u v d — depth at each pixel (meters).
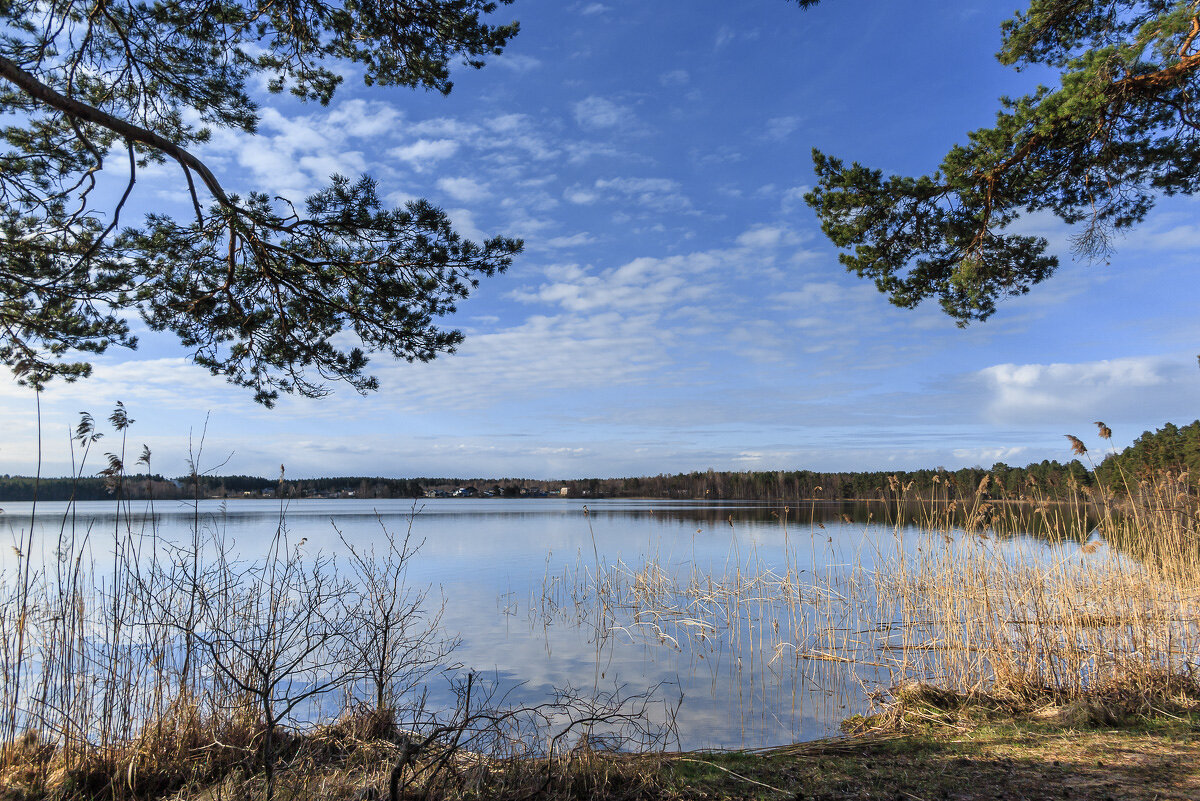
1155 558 8.38
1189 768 4.51
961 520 9.58
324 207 6.44
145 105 7.04
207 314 6.95
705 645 10.88
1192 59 6.93
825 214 8.94
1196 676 6.65
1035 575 8.17
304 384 7.51
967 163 8.05
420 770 4.26
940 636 9.19
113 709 4.98
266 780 4.34
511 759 4.58
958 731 5.81
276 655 5.43
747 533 34.03
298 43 7.13
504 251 6.90
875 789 4.39
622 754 5.18
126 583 5.84
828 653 9.96
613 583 17.47
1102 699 6.27
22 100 6.49
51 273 6.46
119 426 5.80
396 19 6.76
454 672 9.11
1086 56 7.27
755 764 4.97
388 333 7.04
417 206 6.59
